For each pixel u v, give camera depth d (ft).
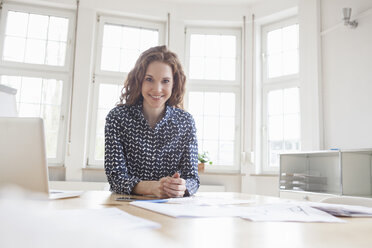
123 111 4.42
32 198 0.38
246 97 12.11
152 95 4.50
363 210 2.22
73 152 11.10
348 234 1.42
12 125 2.45
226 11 12.46
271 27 12.37
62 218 0.40
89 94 11.69
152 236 0.49
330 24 10.15
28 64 11.51
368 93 8.87
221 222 1.65
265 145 11.94
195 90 12.59
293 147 11.31
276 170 11.53
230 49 12.87
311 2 10.66
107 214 1.45
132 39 12.57
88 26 11.77
